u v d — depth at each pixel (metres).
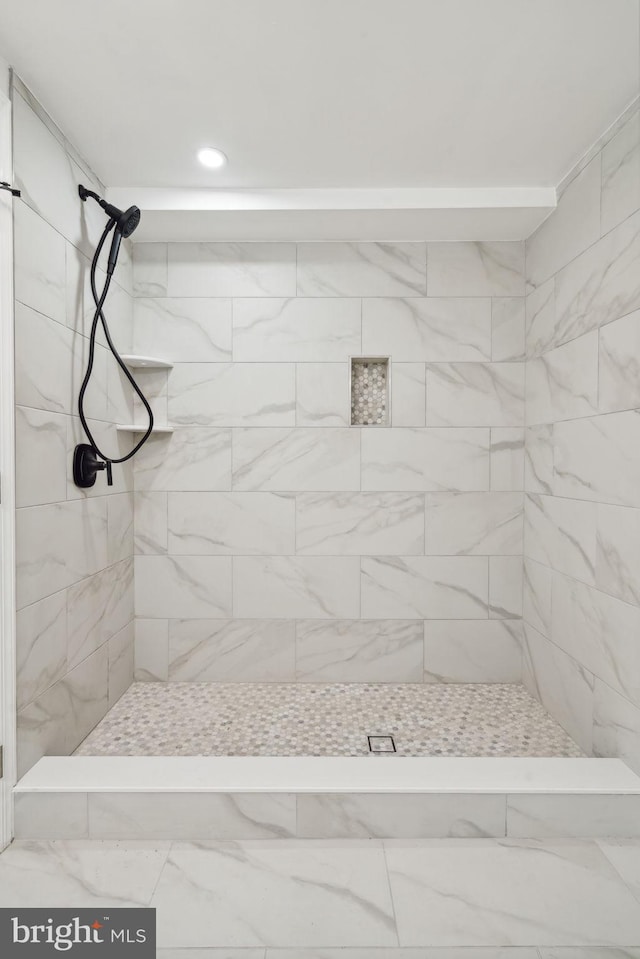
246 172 2.03
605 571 1.78
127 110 1.67
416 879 1.40
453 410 2.46
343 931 1.25
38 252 1.61
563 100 1.63
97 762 1.66
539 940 1.23
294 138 1.81
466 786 1.55
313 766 1.65
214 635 2.49
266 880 1.39
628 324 1.65
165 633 2.48
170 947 1.21
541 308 2.28
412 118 1.71
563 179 2.06
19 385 1.51
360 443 2.46
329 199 2.14
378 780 1.58
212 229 2.32
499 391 2.45
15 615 1.51
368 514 2.47
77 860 1.45
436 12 1.31
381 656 2.49
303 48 1.43
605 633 1.78
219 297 2.44
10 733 1.50
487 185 2.12
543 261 2.25
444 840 1.54
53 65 1.48
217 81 1.55
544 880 1.40
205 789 1.54
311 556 2.48
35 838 1.53
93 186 2.01
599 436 1.81
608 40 1.40
